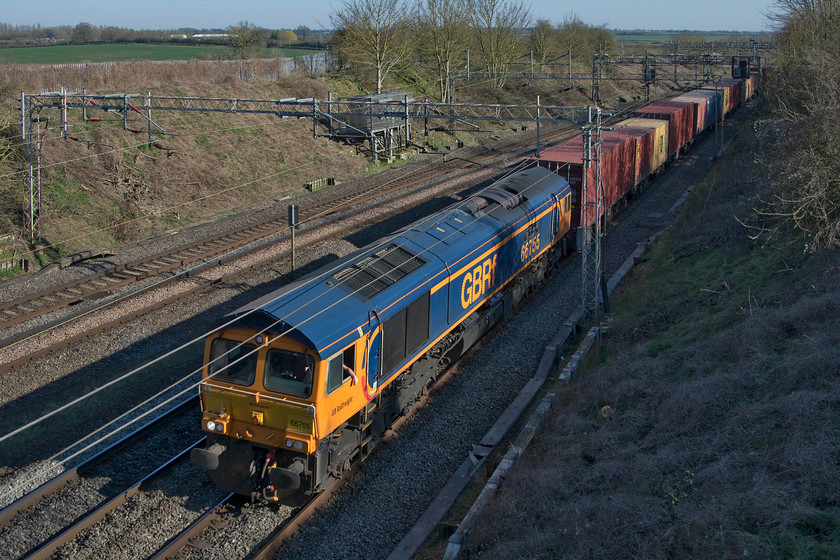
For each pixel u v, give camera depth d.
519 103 60.81
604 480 10.95
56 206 26.55
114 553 10.37
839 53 27.81
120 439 13.21
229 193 32.28
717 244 21.86
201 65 46.53
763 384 12.27
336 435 11.88
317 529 11.17
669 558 8.75
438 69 58.22
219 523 11.23
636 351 16.09
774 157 23.11
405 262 14.49
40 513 11.18
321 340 10.97
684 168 38.22
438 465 13.04
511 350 17.75
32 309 18.88
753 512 9.08
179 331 17.97
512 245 18.95
